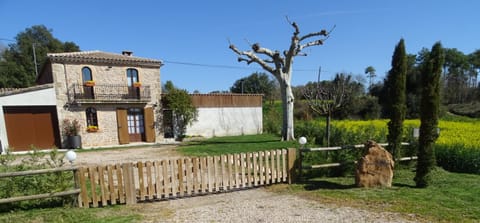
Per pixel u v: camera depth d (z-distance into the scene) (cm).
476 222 410
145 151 1356
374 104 2933
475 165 788
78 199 505
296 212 470
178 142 1772
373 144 647
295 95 3203
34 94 1522
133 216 463
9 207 482
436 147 893
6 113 1483
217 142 1562
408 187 623
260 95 2222
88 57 1634
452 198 530
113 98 1725
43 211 475
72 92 1614
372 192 583
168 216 463
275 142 1454
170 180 588
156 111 1888
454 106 3347
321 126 1677
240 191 638
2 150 1439
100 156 1220
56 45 4053
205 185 617
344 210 474
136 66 1805
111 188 529
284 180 691
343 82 1622
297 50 1538
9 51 3728
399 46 693
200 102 1997
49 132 1598
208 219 445
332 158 794
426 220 420
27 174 470
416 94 2848
